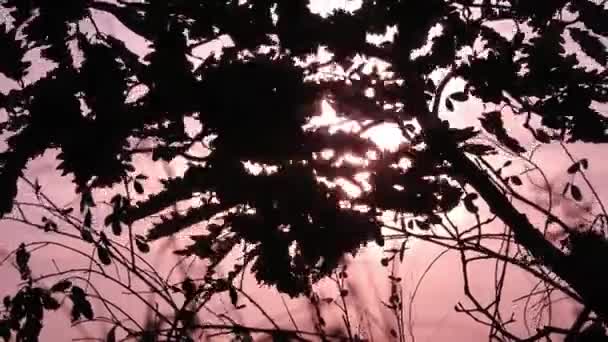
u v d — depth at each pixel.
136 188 1.67
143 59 1.64
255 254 1.67
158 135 1.67
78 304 1.67
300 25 1.70
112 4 1.65
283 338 1.70
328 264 1.65
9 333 1.68
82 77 1.57
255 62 1.64
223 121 1.62
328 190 1.66
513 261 1.69
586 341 1.59
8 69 1.57
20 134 1.58
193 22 1.70
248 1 1.69
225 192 1.64
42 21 1.58
